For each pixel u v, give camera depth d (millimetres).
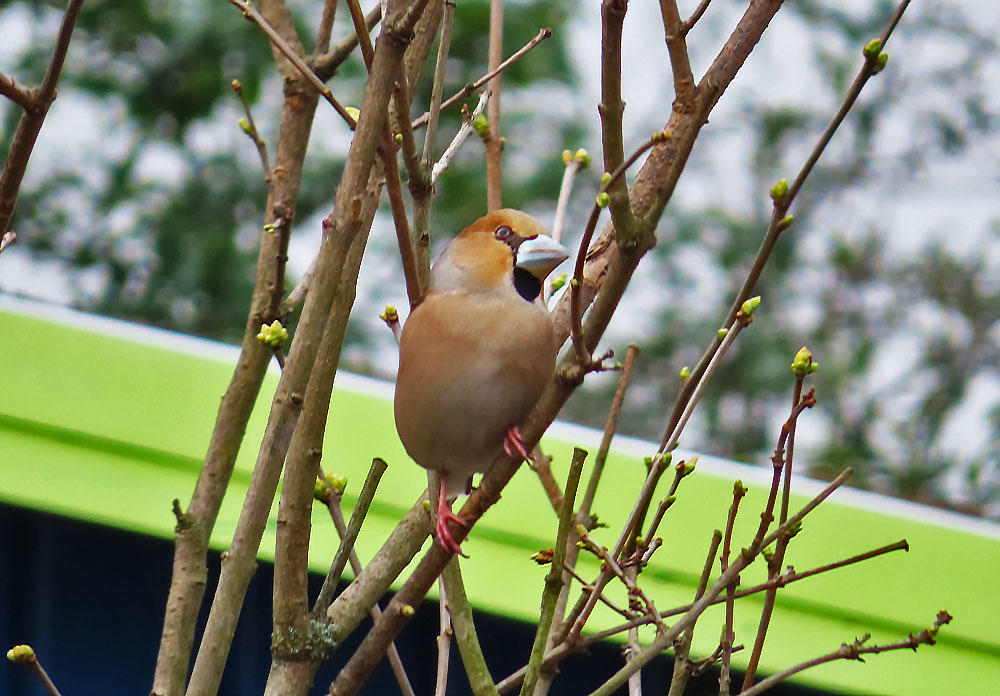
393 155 5637
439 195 17562
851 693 8914
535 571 8781
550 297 7145
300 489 5715
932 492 18328
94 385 8523
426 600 9336
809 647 8977
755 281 5777
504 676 9414
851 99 5422
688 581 8984
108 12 17562
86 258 16969
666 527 9031
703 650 8844
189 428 8648
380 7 7469
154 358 8695
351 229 5406
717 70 5773
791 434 5414
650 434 17969
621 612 5984
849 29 21469
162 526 8367
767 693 9273
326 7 7594
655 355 18266
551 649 6332
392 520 8781
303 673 5660
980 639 9125
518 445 5629
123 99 17469
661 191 5164
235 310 16828
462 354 6266
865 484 17812
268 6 7559
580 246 5004
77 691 8859
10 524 8852
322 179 17281
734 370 18219
